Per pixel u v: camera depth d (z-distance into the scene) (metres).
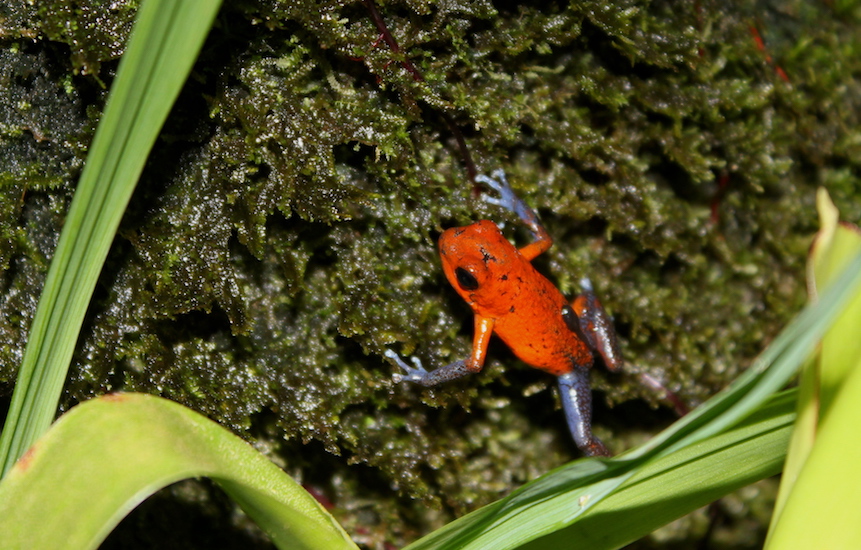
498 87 0.24
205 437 0.22
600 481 0.22
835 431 0.21
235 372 0.24
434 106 0.24
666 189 0.25
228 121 0.24
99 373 0.24
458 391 0.25
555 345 0.25
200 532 0.25
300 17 0.23
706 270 0.25
